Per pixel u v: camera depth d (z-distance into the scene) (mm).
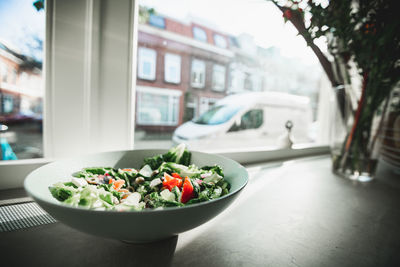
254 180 736
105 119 630
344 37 664
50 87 562
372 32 626
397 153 837
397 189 690
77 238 362
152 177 466
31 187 288
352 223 459
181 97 7859
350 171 799
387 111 746
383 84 679
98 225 239
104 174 442
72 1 544
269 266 314
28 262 299
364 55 648
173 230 268
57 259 308
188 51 7789
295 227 433
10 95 5105
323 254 350
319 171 890
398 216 500
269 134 3363
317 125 1479
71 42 559
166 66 7578
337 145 843
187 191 372
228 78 8195
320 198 595
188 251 341
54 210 237
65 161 406
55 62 552
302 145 1255
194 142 2547
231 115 2869
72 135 597
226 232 404
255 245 366
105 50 601
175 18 7539
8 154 1205
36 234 367
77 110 592
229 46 8141
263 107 3242
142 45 7133
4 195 490
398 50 618
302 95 4133
